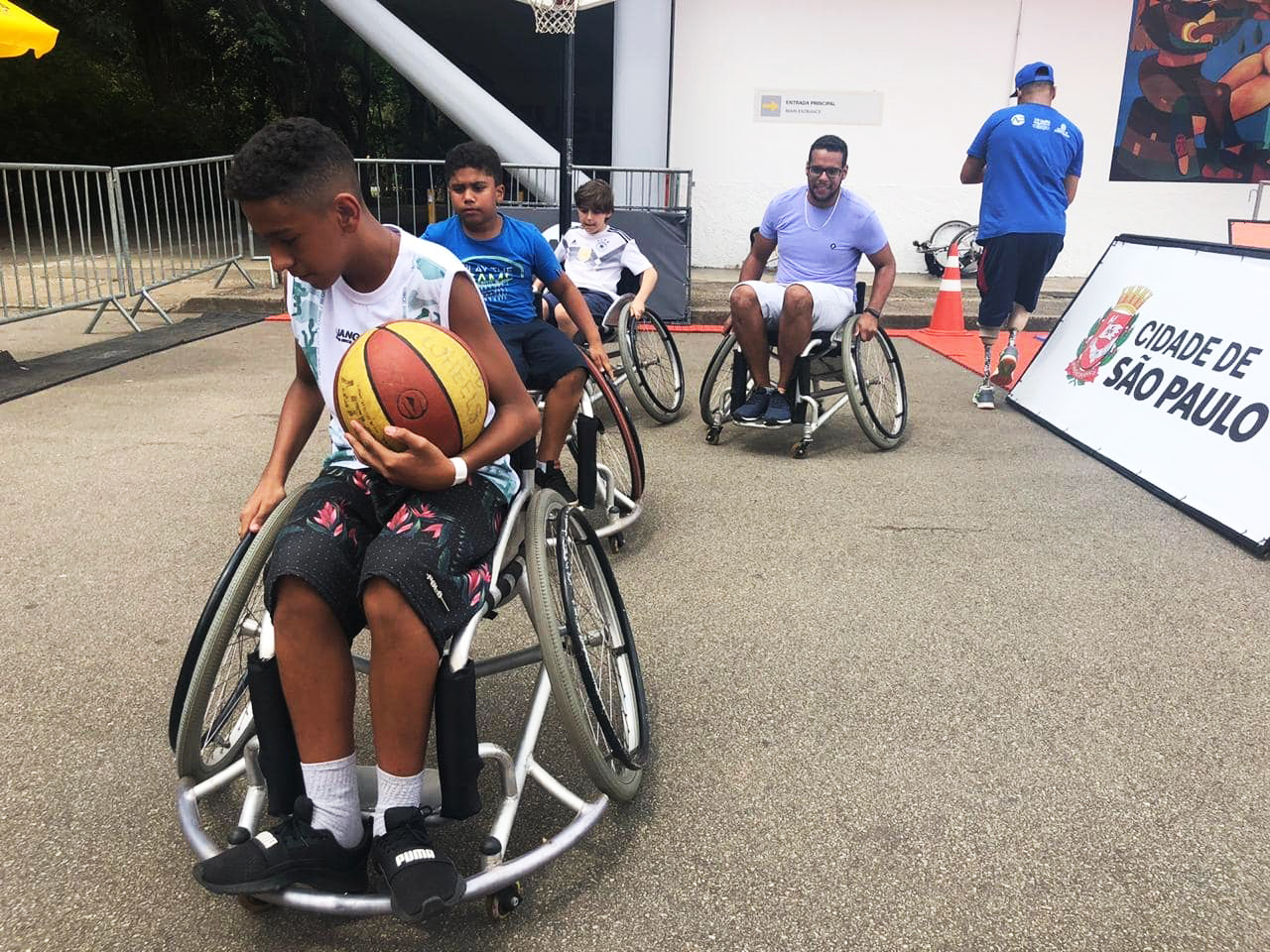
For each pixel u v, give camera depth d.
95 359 7.06
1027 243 5.76
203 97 20.81
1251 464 4.05
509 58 17.56
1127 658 3.00
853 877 2.07
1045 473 4.80
